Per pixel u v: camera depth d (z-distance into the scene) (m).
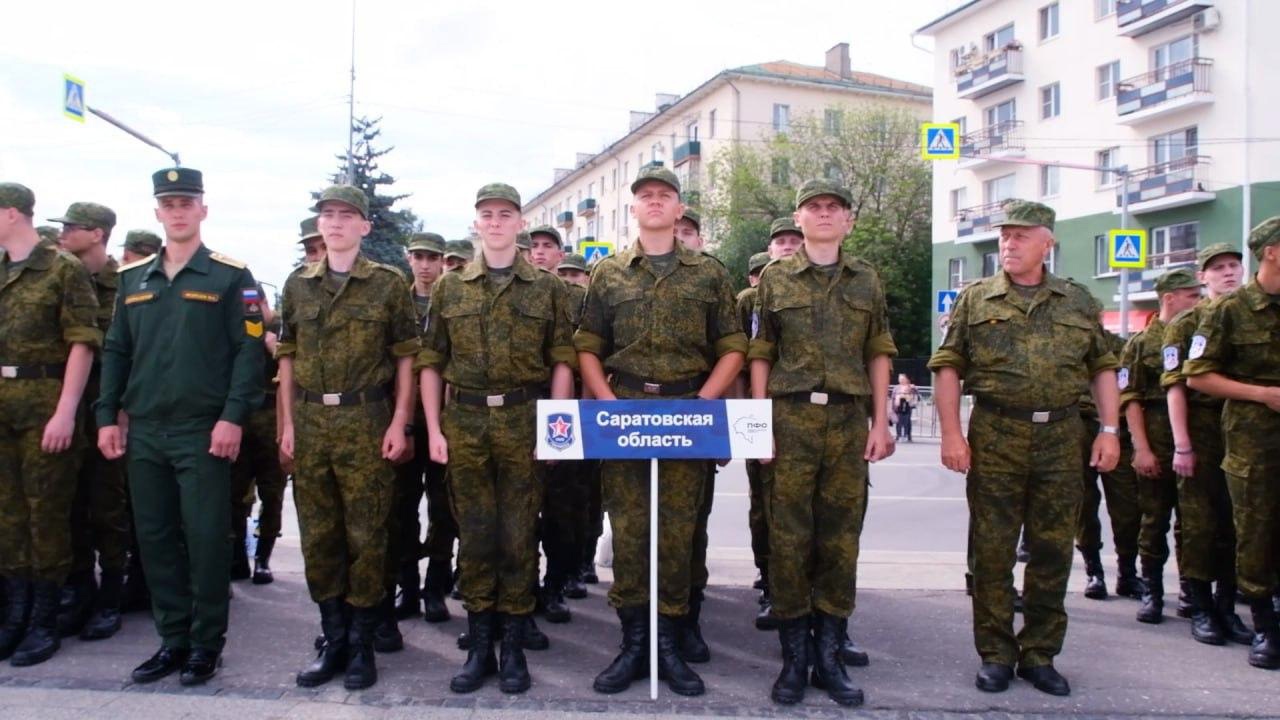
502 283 4.22
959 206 33.97
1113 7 27.77
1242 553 4.52
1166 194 25.56
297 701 3.89
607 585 6.27
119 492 4.90
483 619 4.15
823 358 4.11
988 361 4.21
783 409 4.13
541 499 4.32
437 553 5.25
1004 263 4.26
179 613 4.21
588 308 4.35
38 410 4.39
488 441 4.14
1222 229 24.94
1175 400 4.93
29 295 4.40
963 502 10.52
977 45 32.88
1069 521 4.16
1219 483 4.89
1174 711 3.92
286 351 4.35
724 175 37.84
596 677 4.26
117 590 4.90
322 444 4.14
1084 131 28.77
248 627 5.00
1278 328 4.46
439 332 4.29
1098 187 28.44
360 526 4.15
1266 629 4.50
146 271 4.29
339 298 4.20
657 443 3.96
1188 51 25.75
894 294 36.88
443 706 3.85
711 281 4.26
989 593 4.22
